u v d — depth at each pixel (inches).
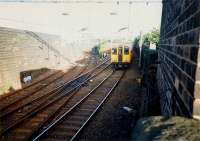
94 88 596.1
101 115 406.0
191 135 61.1
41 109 423.8
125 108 431.5
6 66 565.6
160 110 286.2
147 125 72.9
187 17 102.8
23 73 658.8
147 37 1056.2
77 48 1443.2
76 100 499.8
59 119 369.1
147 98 337.1
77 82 697.6
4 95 527.5
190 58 88.4
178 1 144.6
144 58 793.6
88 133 330.0
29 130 335.9
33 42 740.0
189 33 94.3
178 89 118.0
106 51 1713.8
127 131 334.0
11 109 429.1
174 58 147.3
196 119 76.6
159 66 393.1
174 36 157.1
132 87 625.3
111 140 308.5
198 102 78.1
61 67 1016.2
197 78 77.2
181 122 71.1
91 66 1077.1
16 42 623.2
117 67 986.1
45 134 320.5
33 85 644.1
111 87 629.0
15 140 304.8
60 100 494.6
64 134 324.8
